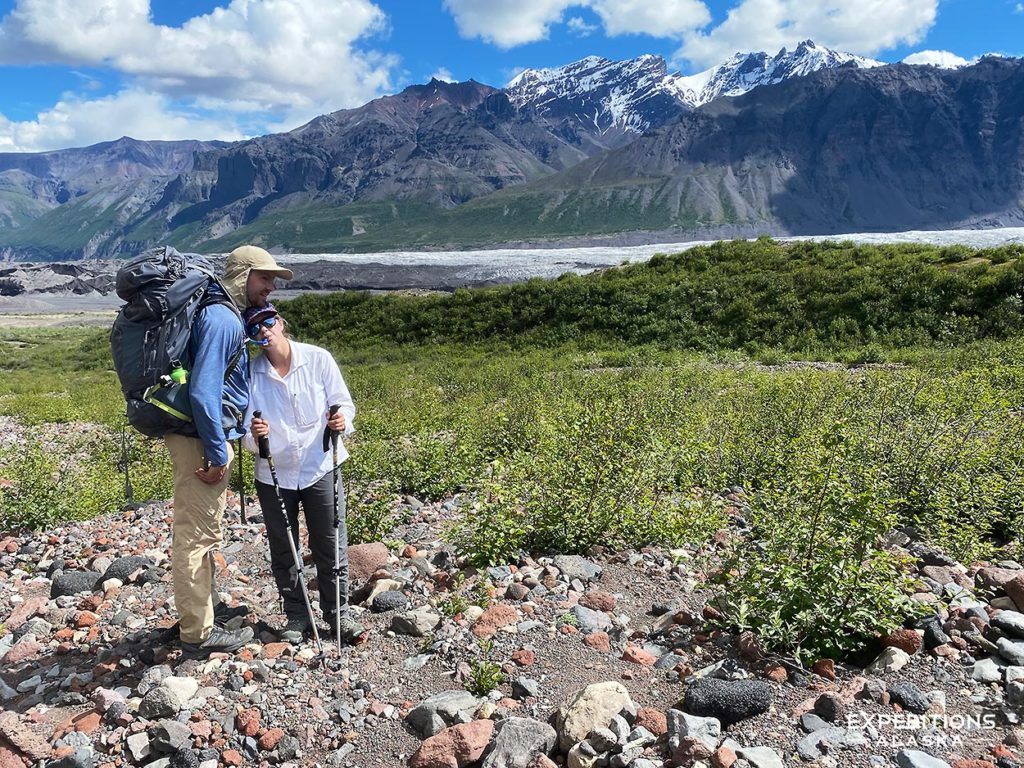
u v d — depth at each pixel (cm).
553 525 596
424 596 519
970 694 350
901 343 2144
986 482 632
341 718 367
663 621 454
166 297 388
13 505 846
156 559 664
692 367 1945
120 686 414
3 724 363
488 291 3484
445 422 1278
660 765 311
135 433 1464
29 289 16275
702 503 636
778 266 2889
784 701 354
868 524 449
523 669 404
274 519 449
